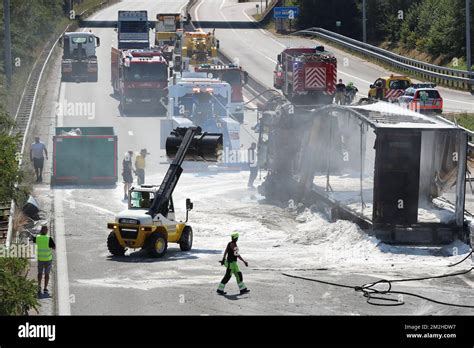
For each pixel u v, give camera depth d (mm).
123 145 95375
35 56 157000
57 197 73438
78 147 79062
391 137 54500
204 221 63781
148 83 112312
